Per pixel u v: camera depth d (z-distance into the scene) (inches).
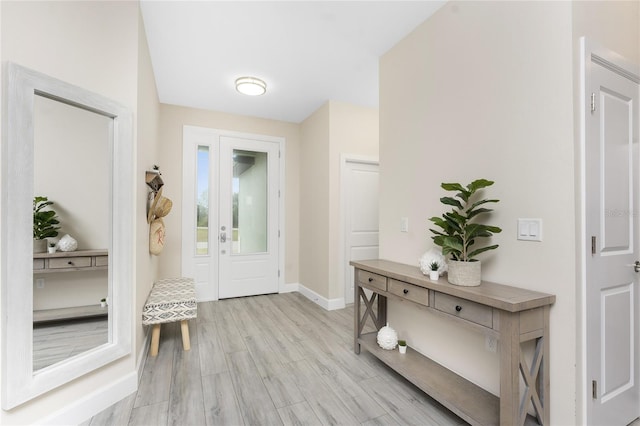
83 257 67.0
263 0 77.7
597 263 55.7
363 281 92.4
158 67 112.5
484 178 67.9
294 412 66.4
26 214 55.8
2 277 52.6
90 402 64.4
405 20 85.7
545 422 54.4
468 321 58.0
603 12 58.6
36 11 57.9
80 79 64.7
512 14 62.1
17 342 53.7
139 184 82.0
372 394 73.5
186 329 97.2
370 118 153.4
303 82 125.4
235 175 163.6
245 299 159.3
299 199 179.5
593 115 55.5
